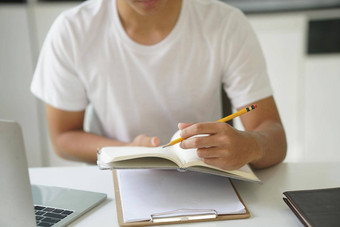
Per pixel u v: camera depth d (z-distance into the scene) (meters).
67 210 0.90
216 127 0.94
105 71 1.33
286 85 2.58
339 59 2.56
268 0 2.60
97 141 1.34
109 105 1.38
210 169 0.94
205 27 1.32
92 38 1.33
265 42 2.54
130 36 1.31
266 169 1.13
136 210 0.88
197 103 1.37
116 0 1.30
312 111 2.60
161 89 1.35
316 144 2.63
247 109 1.00
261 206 0.92
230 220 0.86
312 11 2.52
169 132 1.41
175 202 0.91
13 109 2.54
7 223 0.76
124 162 0.89
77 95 1.38
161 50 1.31
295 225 0.84
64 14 1.35
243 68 1.32
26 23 2.46
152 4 1.11
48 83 1.37
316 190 0.91
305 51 2.55
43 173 1.13
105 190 1.02
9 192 0.74
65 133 1.40
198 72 1.34
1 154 0.72
